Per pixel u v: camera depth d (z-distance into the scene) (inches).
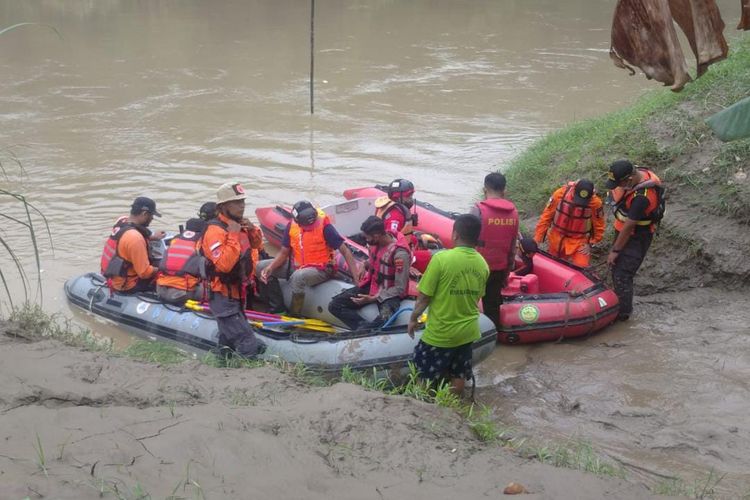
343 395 165.3
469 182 441.7
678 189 325.4
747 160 321.4
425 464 141.5
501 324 274.7
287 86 654.5
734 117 108.4
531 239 302.4
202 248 230.5
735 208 307.6
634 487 140.0
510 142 515.8
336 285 275.0
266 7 1020.5
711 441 199.2
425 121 563.8
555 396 232.8
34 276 321.1
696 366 245.1
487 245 258.1
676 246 311.6
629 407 221.9
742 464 187.6
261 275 280.1
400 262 251.6
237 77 680.4
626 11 116.7
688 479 177.9
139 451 127.3
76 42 810.8
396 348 240.8
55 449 124.6
